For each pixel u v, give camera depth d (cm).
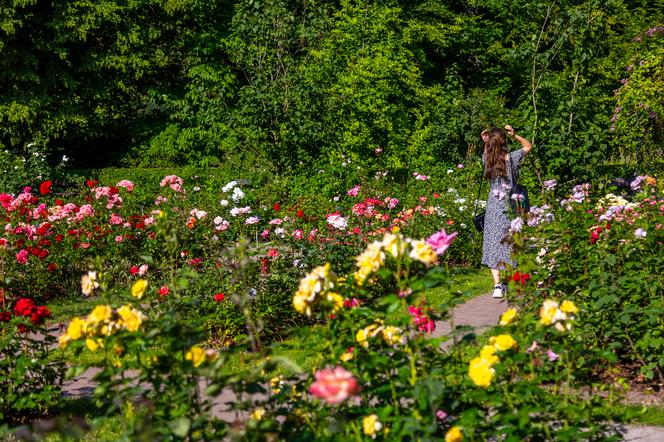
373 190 1308
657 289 539
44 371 490
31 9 2317
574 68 1099
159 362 326
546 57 1082
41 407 483
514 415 312
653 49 1677
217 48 2525
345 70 2103
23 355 478
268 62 1546
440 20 2819
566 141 1026
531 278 567
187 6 2420
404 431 295
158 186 2033
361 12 2297
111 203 1059
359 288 359
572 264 569
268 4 1524
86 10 2353
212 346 643
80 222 1029
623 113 1566
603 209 648
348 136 1884
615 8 2497
